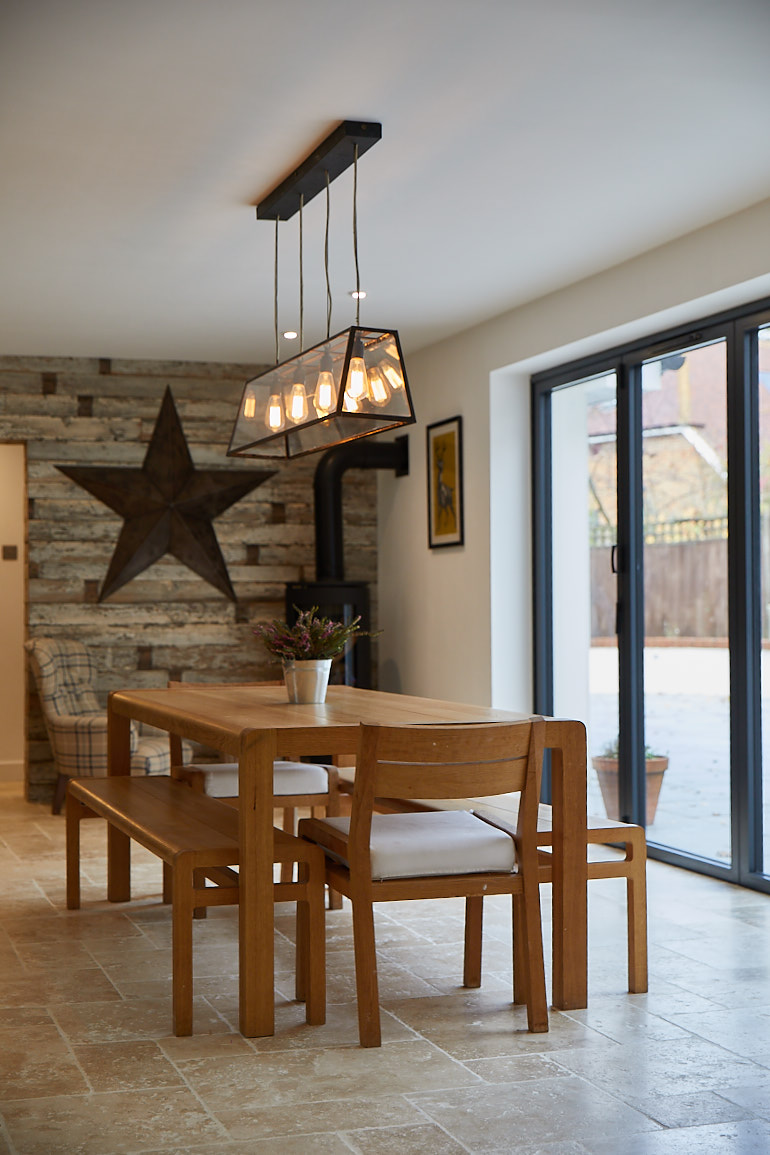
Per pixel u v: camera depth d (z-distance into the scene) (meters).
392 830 3.07
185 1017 2.94
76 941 3.84
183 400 7.20
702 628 4.91
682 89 3.30
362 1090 2.59
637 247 4.80
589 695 5.68
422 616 6.94
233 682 7.30
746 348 4.64
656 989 3.33
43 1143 2.31
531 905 3.00
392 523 7.41
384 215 4.37
